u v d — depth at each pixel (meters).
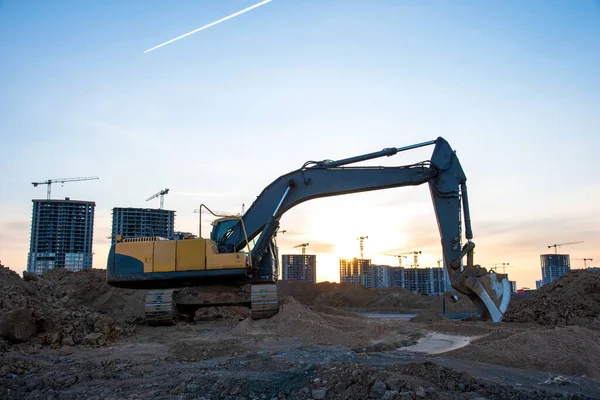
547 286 22.33
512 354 10.64
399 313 51.78
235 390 7.89
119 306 22.80
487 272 19.00
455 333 15.05
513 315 19.56
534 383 8.84
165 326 18.34
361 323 16.98
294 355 11.11
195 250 18.23
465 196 19.67
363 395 7.32
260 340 13.77
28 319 12.80
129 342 14.20
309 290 75.19
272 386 8.07
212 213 19.83
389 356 11.14
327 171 20.11
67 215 120.44
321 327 14.35
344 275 144.50
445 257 19.45
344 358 10.66
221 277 18.20
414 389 7.39
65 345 13.05
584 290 20.58
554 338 11.41
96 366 10.42
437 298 62.12
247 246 18.62
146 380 9.02
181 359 11.41
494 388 7.98
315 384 7.97
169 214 103.94
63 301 16.73
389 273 135.25
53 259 118.44
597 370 9.92
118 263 18.48
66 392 8.41
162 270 18.20
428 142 20.00
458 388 7.92
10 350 11.84
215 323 20.55
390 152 19.81
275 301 18.41
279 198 19.94
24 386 8.81
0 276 15.39
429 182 20.00
